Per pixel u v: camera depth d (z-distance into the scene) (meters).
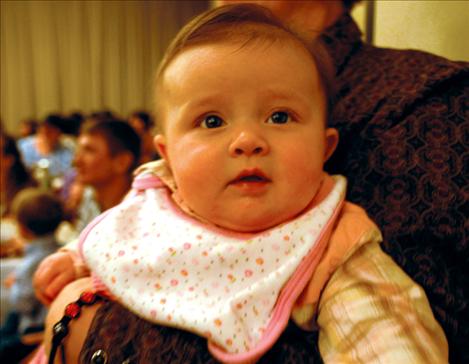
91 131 2.10
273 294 0.58
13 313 2.03
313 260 0.59
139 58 6.85
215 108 0.59
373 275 0.57
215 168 0.59
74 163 2.16
